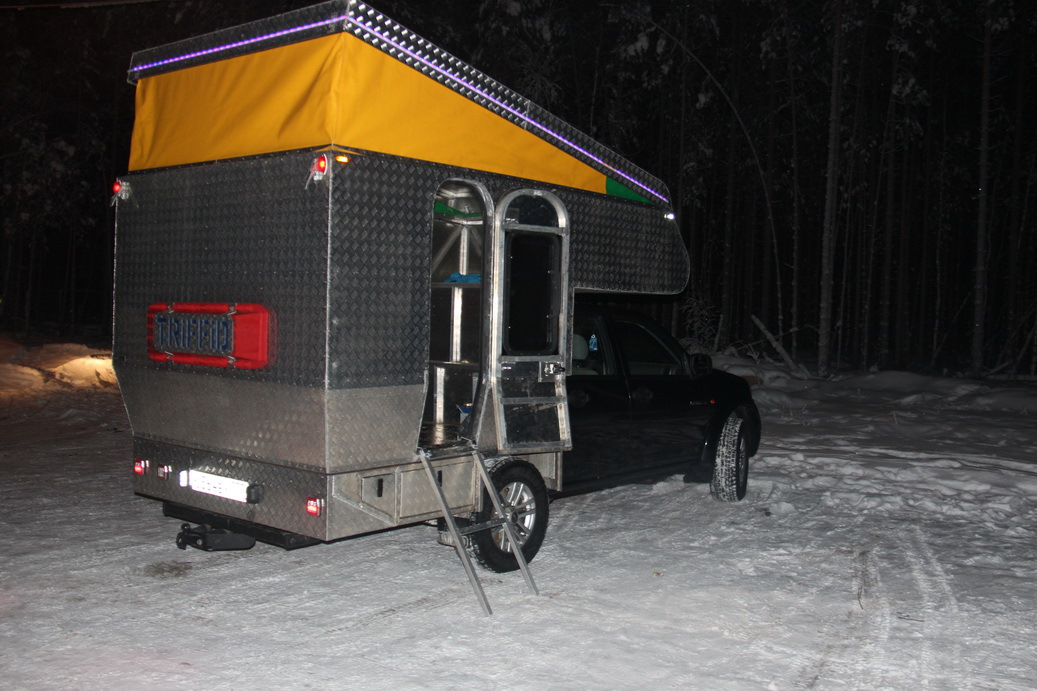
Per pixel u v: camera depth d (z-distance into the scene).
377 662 4.17
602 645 4.43
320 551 6.05
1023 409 15.17
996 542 6.61
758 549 6.27
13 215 26.66
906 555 6.18
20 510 6.93
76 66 25.97
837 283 34.88
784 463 9.54
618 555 6.06
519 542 5.69
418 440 5.21
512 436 5.58
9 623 4.58
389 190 4.72
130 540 6.17
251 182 4.84
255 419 4.92
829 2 21.86
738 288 35.22
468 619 4.78
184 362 5.19
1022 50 23.83
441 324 6.84
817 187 29.33
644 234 6.59
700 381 7.69
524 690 3.89
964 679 4.09
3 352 17.66
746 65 25.86
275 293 4.73
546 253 5.74
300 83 4.70
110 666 4.06
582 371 6.52
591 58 25.34
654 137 28.34
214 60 5.17
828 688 3.97
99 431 10.88
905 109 23.92
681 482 8.59
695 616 4.88
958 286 32.59
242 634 4.50
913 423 13.10
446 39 20.80
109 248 30.48
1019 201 27.66
